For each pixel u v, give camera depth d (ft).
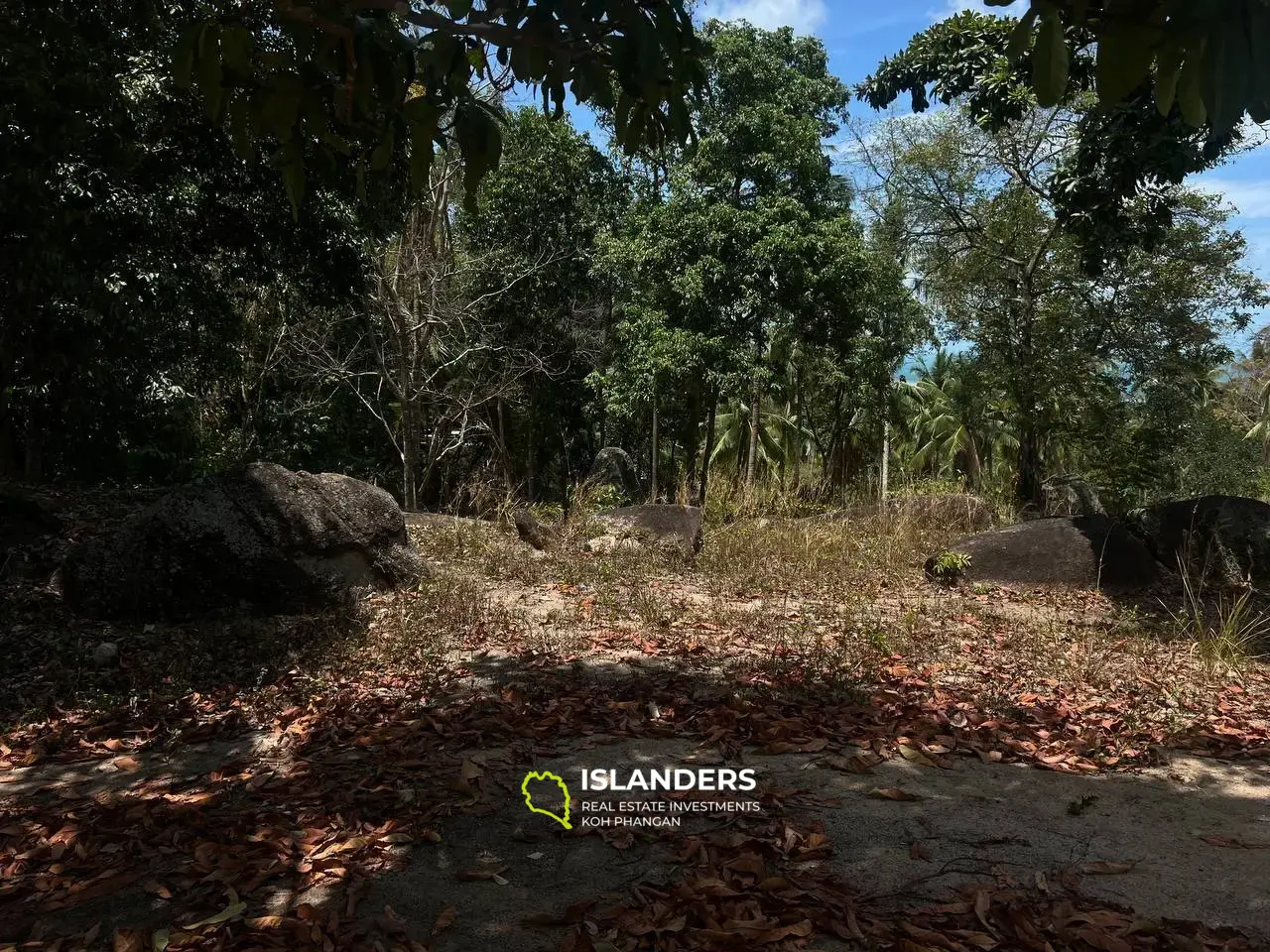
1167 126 31.65
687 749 14.98
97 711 18.37
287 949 9.26
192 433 62.34
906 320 73.61
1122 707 17.84
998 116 40.91
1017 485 66.69
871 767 14.15
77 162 31.53
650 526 37.24
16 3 15.34
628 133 7.74
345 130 8.48
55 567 25.81
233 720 17.39
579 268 74.02
